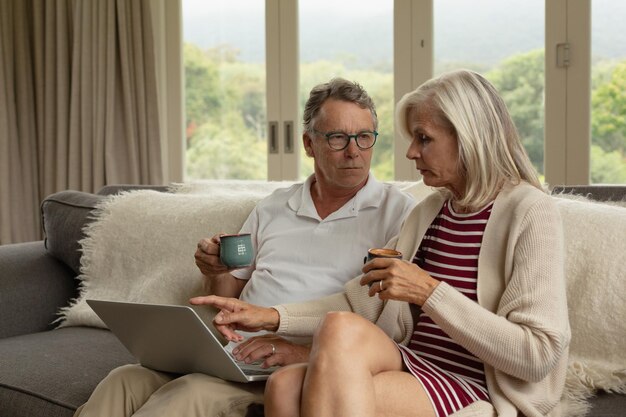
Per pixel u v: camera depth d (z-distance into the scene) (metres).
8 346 2.36
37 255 2.81
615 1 3.05
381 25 3.66
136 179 4.07
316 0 3.82
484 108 1.70
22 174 4.36
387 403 1.51
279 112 3.95
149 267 2.54
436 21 3.48
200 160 4.21
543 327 1.46
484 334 1.50
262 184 2.76
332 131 2.02
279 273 2.11
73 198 2.86
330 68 3.81
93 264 2.66
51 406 1.94
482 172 1.68
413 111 1.74
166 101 4.25
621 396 1.79
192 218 2.50
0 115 4.27
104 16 4.07
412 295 1.55
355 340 1.50
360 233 2.06
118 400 1.75
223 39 4.11
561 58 3.16
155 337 1.70
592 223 1.90
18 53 4.32
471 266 1.70
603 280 1.83
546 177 3.23
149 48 4.05
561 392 1.61
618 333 1.79
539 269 1.54
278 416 1.53
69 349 2.30
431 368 1.63
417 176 3.57
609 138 3.10
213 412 1.64
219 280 2.24
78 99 4.18
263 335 1.87
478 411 1.53
